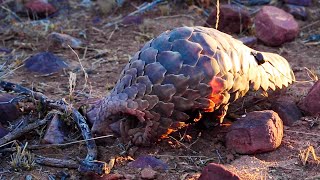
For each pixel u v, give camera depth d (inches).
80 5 597.6
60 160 318.0
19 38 524.1
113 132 334.3
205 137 339.0
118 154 324.2
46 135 338.6
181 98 306.7
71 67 462.6
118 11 582.6
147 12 572.1
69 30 538.6
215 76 308.7
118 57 482.6
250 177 300.5
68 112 346.6
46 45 508.1
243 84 325.1
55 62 461.1
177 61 307.4
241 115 356.8
